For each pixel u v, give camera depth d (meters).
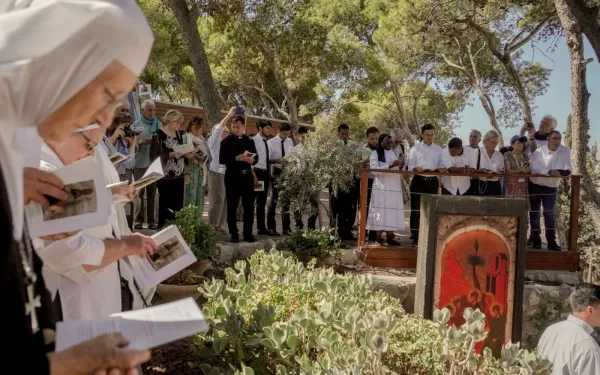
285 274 5.02
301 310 3.84
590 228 9.77
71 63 1.39
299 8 18.50
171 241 3.30
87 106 1.48
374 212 8.99
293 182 9.25
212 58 22.28
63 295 2.71
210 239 6.83
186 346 4.63
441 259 5.15
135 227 8.83
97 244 2.67
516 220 5.18
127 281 3.28
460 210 5.12
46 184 2.23
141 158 7.96
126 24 1.42
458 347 3.51
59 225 2.30
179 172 7.86
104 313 2.87
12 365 1.21
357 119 27.75
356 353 3.16
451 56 24.30
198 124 8.80
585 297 4.41
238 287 4.59
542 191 9.22
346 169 9.07
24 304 1.27
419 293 5.30
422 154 9.04
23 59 1.33
